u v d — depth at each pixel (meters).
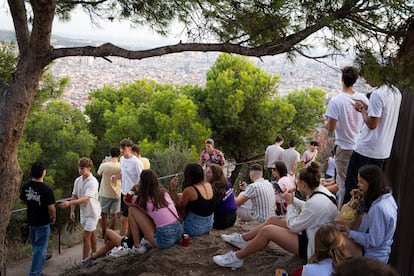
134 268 4.77
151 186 4.91
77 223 8.74
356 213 3.84
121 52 4.30
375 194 3.63
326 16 3.38
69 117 17.38
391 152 5.42
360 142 4.76
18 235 9.62
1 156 4.46
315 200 4.02
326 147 11.30
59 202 6.72
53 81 6.52
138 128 16.66
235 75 17.98
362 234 3.66
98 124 18.86
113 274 4.94
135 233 5.16
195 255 4.85
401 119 5.13
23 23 4.38
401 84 3.50
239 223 6.00
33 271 5.68
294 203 4.31
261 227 4.86
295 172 9.18
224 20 4.18
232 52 4.09
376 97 4.43
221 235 5.23
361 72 3.45
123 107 17.92
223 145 18.34
